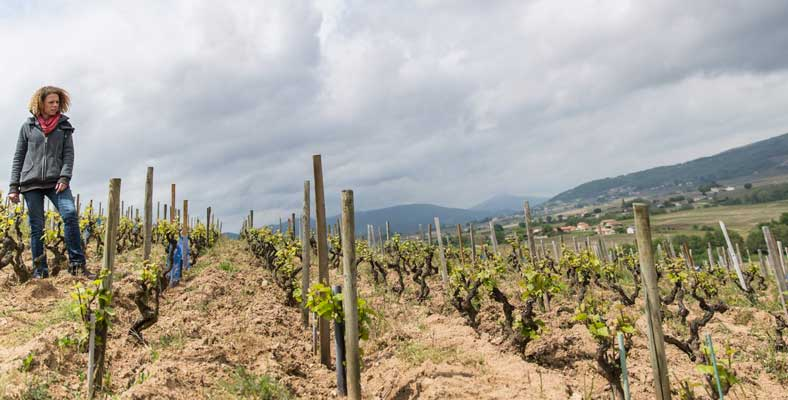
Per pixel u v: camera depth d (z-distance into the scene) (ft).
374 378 21.71
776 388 23.25
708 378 16.83
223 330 25.58
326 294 19.71
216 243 77.20
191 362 18.99
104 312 15.69
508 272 65.36
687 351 25.66
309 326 30.12
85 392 15.29
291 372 21.43
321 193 22.59
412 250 63.98
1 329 19.27
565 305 43.52
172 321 26.17
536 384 18.65
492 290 28.27
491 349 23.53
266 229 65.31
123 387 16.51
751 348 31.07
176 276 38.50
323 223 22.45
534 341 28.50
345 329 18.06
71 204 26.37
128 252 51.08
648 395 20.57
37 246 26.84
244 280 43.60
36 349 16.20
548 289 25.40
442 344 24.25
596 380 22.17
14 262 28.09
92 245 52.37
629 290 59.52
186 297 33.17
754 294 57.82
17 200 25.53
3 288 25.34
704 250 226.99
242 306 33.40
